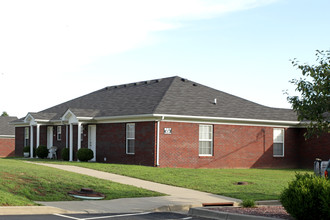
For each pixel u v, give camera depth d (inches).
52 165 997.8
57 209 520.1
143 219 479.2
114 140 1169.4
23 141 1648.6
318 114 558.9
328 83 548.7
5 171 723.4
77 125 1331.2
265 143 1247.5
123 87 1446.9
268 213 501.0
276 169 1218.6
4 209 486.0
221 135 1162.0
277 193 688.4
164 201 607.2
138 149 1091.3
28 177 688.4
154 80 1355.8
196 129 1115.9
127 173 868.6
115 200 607.8
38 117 1411.2
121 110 1166.3
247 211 517.3
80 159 1192.8
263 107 1301.7
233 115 1172.5
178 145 1082.1
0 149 2057.1
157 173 880.3
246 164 1204.5
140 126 1091.3
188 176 858.1
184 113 1080.8
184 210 577.0
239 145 1194.0
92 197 612.7
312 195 437.4
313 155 1275.8
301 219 443.5
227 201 615.8
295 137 1311.5
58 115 1443.2
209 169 1067.9
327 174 551.8
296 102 570.3
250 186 753.0
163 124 1063.0
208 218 501.0
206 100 1203.2
